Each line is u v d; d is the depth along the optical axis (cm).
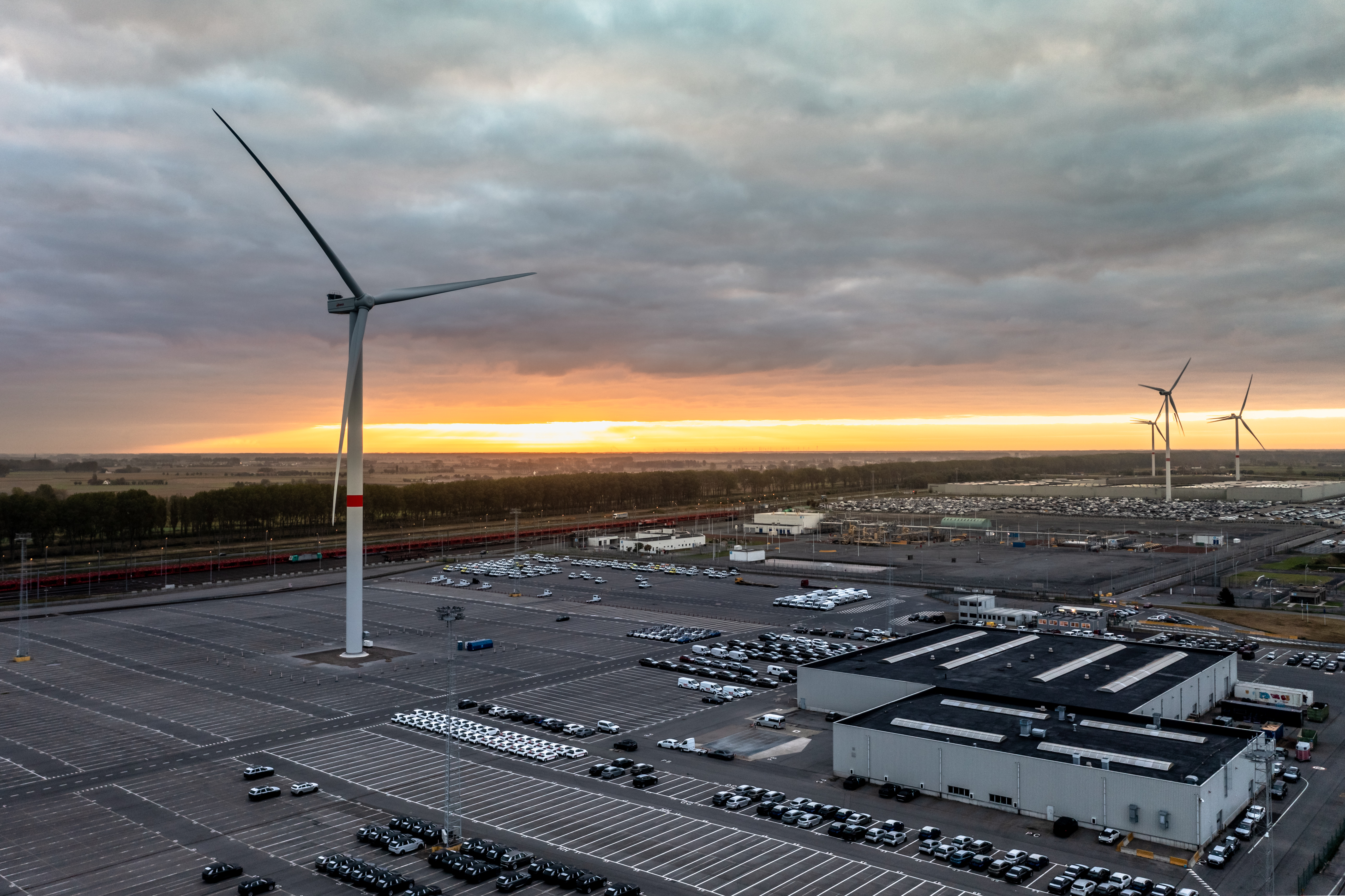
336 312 17650
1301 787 10550
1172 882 8225
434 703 14612
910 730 11000
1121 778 9269
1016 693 12500
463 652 18300
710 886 8231
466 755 12031
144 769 11550
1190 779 9012
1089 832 9362
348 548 18112
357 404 17962
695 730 13062
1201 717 13362
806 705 14062
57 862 8869
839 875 8444
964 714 11612
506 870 8575
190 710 14238
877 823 9581
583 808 10131
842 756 11125
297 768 11562
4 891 8281
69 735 12988
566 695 15050
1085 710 11612
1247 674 15888
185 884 8406
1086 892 8000
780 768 11425
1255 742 10181
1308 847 8906
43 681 16175
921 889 8150
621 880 8344
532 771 11362
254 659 17862
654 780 10912
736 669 16400
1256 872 8406
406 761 11825
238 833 9562
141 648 18875
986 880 8312
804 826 9569
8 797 10606
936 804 10194
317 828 9681
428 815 9975
